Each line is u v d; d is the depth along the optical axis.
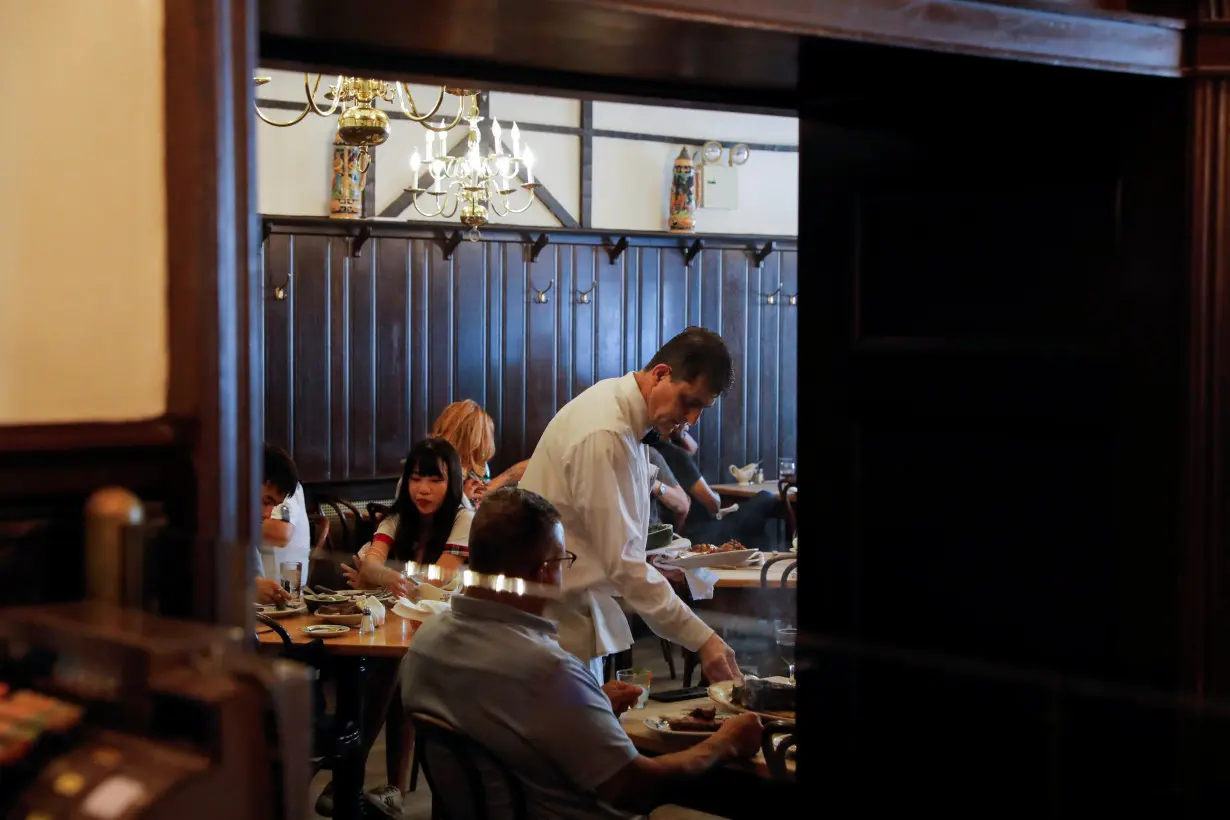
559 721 1.69
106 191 1.04
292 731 0.73
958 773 1.36
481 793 1.73
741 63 1.46
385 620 2.92
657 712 2.02
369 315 6.53
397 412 6.64
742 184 7.80
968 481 1.52
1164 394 1.34
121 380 1.03
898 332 1.59
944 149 1.53
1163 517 1.34
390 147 6.56
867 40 1.21
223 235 1.00
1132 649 1.37
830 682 1.54
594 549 2.29
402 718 2.79
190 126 0.99
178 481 1.00
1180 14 1.35
